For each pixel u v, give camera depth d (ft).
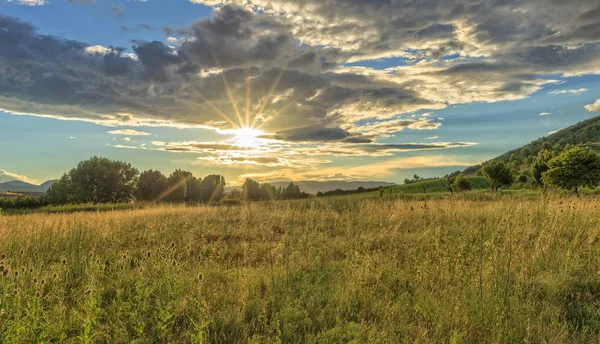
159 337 11.80
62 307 13.97
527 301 15.35
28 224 36.22
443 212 39.52
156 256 21.52
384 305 15.58
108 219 41.34
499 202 44.62
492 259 19.97
